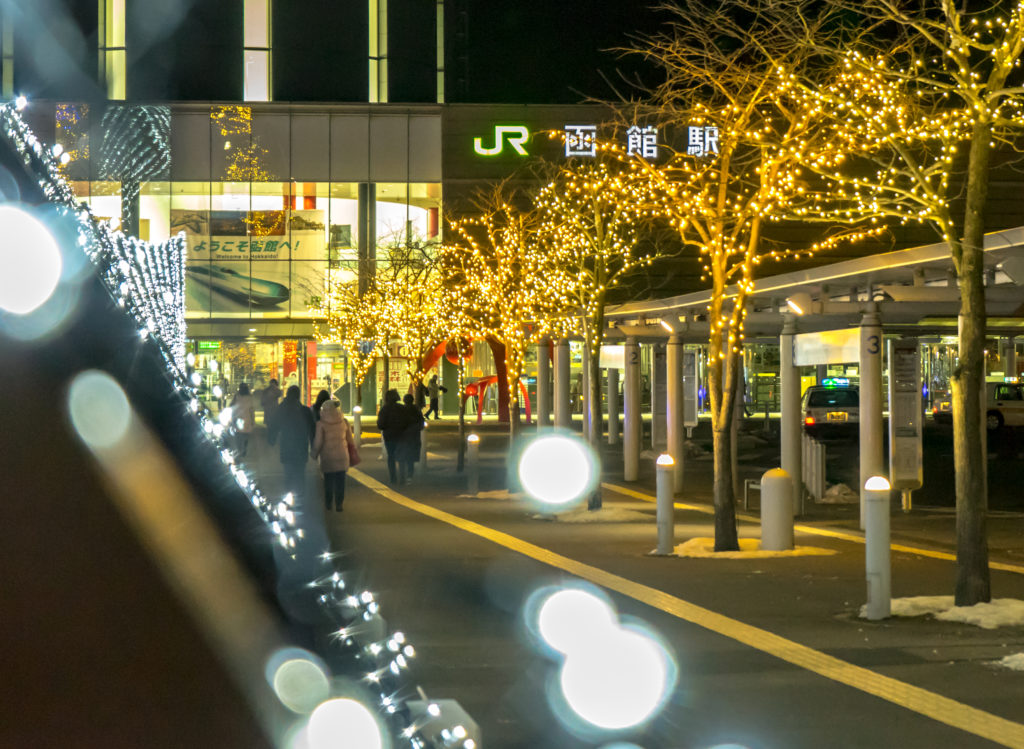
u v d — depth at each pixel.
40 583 2.25
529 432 48.22
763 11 14.64
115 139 55.75
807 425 39.88
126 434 2.29
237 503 2.39
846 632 9.65
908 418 19.95
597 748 6.46
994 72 10.62
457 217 57.59
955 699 7.44
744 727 6.82
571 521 18.81
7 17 55.72
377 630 3.54
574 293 27.47
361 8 61.75
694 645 9.13
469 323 32.50
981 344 10.58
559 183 34.19
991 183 58.53
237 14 60.22
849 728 6.79
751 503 23.06
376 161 58.41
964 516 10.49
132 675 2.30
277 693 2.41
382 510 20.62
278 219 57.97
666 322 26.27
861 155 15.30
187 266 57.50
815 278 20.33
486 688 7.84
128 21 58.69
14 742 2.25
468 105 58.59
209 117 57.09
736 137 15.48
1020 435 40.84
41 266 2.21
